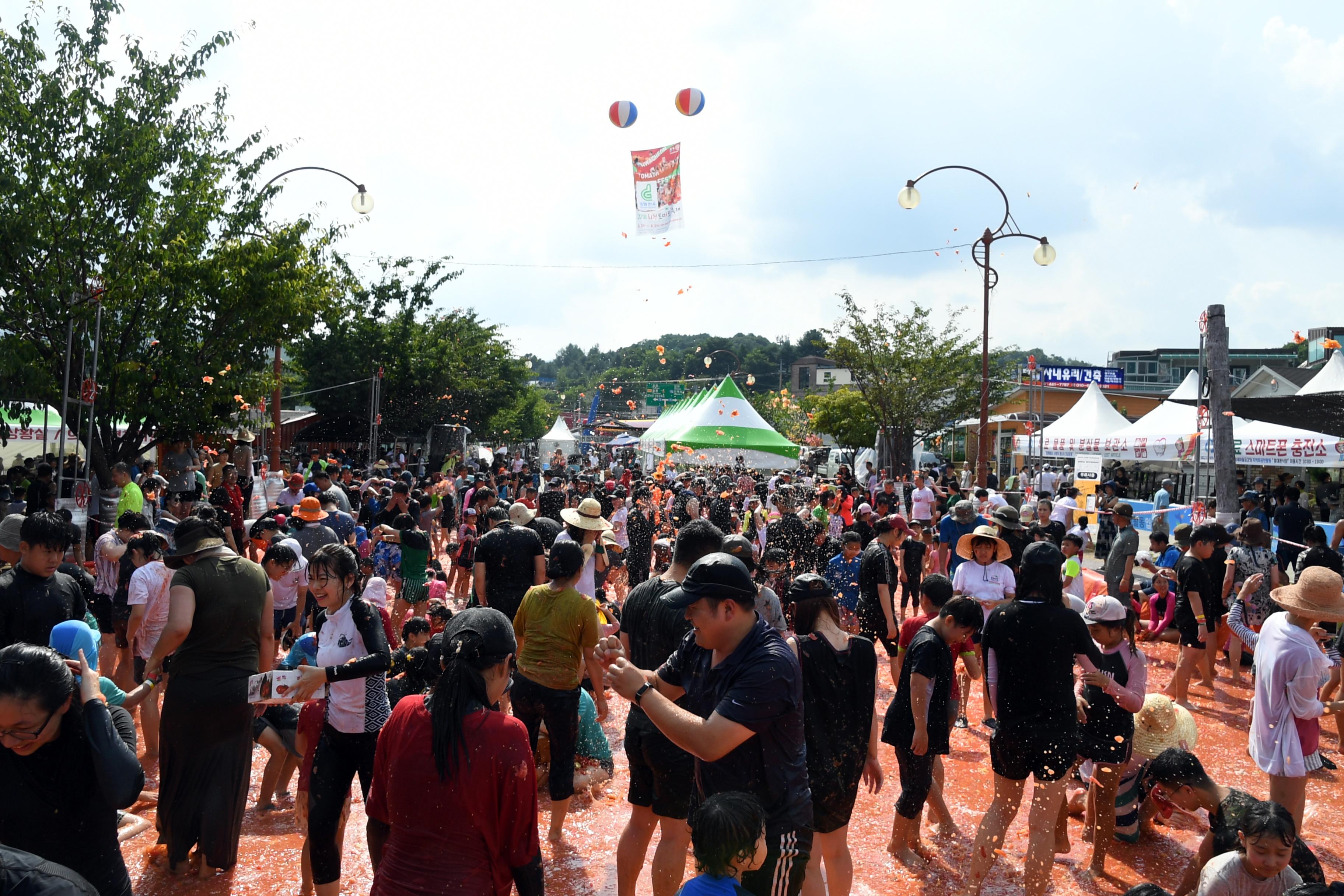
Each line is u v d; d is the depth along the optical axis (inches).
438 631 260.7
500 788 109.7
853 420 1791.3
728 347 4397.1
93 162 548.1
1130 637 211.3
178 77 597.3
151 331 591.8
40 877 77.4
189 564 173.6
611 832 210.4
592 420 2746.1
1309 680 190.9
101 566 301.6
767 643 119.7
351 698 163.8
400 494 488.4
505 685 119.3
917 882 189.9
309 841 160.7
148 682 167.8
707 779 122.7
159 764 201.8
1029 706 177.5
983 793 243.4
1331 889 121.6
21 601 178.7
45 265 543.2
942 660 192.1
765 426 935.0
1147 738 209.0
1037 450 1045.2
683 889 103.0
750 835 101.9
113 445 602.5
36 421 728.3
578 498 644.1
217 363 615.5
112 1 569.6
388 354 1289.4
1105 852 196.9
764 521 584.7
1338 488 844.0
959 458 1761.8
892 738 199.2
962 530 470.6
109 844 122.3
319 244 684.1
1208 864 145.5
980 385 1331.2
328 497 428.1
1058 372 1557.6
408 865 109.1
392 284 1305.4
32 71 553.9
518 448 2625.5
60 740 117.4
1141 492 1151.6
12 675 107.7
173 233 590.9
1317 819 232.7
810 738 156.3
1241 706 331.3
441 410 1412.4
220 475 597.6
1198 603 326.0
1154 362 2317.9
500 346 1640.0
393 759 112.3
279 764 215.3
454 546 516.1
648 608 181.6
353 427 1378.0
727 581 118.0
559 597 201.6
